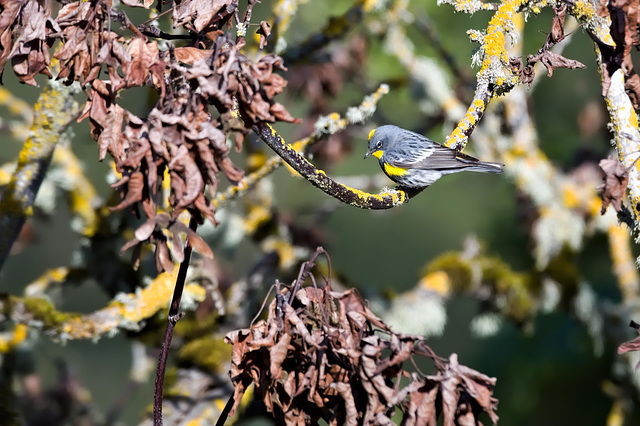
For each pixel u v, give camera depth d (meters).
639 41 6.11
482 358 17.34
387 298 12.69
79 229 11.26
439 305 12.80
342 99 16.42
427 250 24.66
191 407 9.98
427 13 16.58
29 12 5.05
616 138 6.14
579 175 14.23
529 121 13.97
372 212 22.28
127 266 10.93
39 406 12.18
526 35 15.25
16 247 12.84
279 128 19.06
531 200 14.19
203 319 11.26
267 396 5.28
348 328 5.18
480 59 6.96
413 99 14.35
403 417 5.10
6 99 12.71
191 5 5.20
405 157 9.80
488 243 17.11
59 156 11.51
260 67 4.66
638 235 6.11
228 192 9.47
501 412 16.36
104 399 21.69
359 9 11.06
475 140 13.77
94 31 4.95
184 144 4.52
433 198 22.92
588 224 14.12
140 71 4.81
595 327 13.69
